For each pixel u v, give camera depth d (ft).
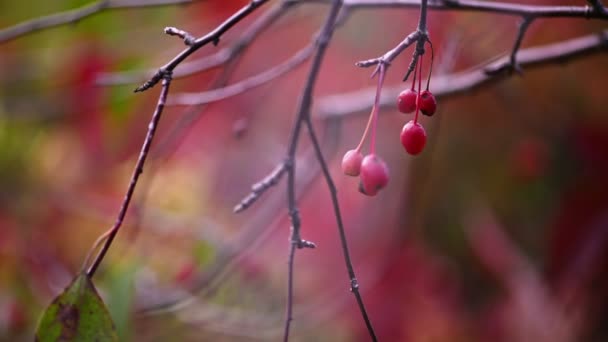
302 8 3.01
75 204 3.16
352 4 2.06
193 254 3.01
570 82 3.25
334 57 3.13
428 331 3.16
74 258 3.15
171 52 2.84
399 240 3.22
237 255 2.77
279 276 3.26
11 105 3.04
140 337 3.07
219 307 3.04
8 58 2.93
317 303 3.13
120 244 3.05
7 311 2.97
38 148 3.19
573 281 3.05
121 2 2.19
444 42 2.70
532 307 3.05
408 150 1.56
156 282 2.93
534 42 2.97
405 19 2.92
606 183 3.19
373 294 3.16
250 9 1.60
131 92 2.75
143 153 1.57
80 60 2.86
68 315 1.64
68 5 2.78
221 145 3.20
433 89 2.31
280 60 3.14
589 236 3.10
